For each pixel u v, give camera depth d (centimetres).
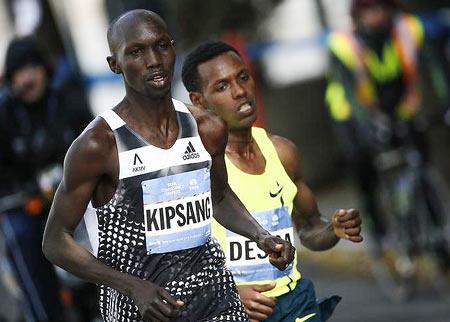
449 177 3547
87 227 1279
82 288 2070
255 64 3638
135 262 1270
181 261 1276
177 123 1270
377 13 2623
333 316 2569
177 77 3453
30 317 2008
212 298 1287
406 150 2670
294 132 3919
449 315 2491
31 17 3034
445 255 2670
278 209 1473
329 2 4122
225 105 1474
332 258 3152
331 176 3962
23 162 1973
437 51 2705
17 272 1995
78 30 4828
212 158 1295
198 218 1276
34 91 1952
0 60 4047
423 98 3161
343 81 2659
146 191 1253
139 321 1275
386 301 2706
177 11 3591
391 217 2747
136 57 1240
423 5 3412
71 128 1980
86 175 1245
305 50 4000
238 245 1448
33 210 1977
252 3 3709
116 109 1259
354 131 2678
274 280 1458
